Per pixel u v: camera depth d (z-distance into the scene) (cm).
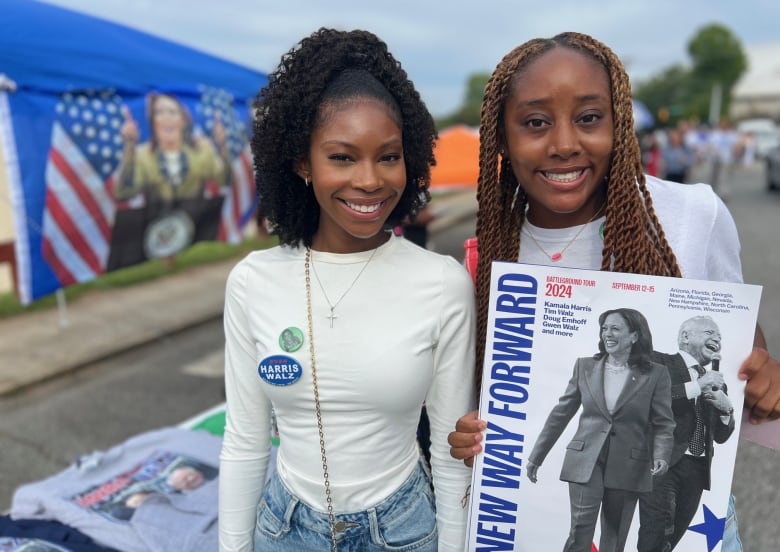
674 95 4522
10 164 439
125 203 519
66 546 206
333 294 125
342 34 123
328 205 122
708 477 115
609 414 118
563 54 118
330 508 130
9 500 305
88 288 697
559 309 119
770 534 259
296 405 128
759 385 112
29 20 487
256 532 142
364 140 116
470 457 127
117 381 462
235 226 637
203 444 270
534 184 124
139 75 541
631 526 119
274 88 127
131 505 226
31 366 475
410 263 127
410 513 134
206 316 610
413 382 124
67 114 472
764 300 584
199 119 579
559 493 122
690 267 127
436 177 491
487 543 127
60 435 375
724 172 1402
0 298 638
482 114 131
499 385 123
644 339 116
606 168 124
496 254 136
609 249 125
